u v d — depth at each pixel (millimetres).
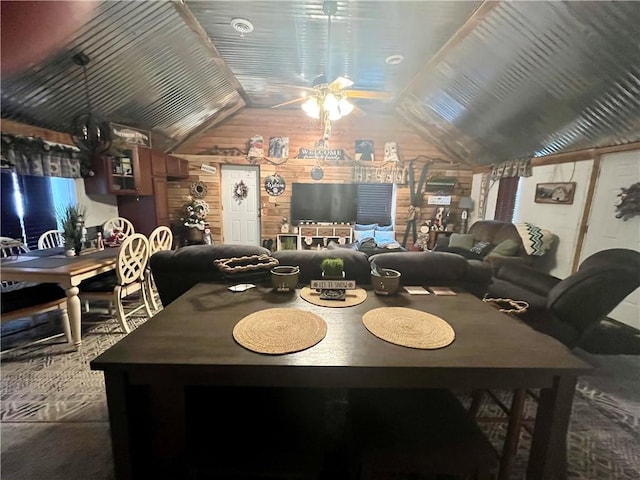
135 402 1166
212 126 5992
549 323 2432
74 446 1699
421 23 2955
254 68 4176
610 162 3586
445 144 6074
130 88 3738
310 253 2092
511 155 5145
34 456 1635
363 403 1343
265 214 6406
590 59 2652
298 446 1209
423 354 1111
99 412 1960
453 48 3359
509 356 1104
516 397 1311
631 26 2217
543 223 4602
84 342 2832
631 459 1654
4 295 2576
